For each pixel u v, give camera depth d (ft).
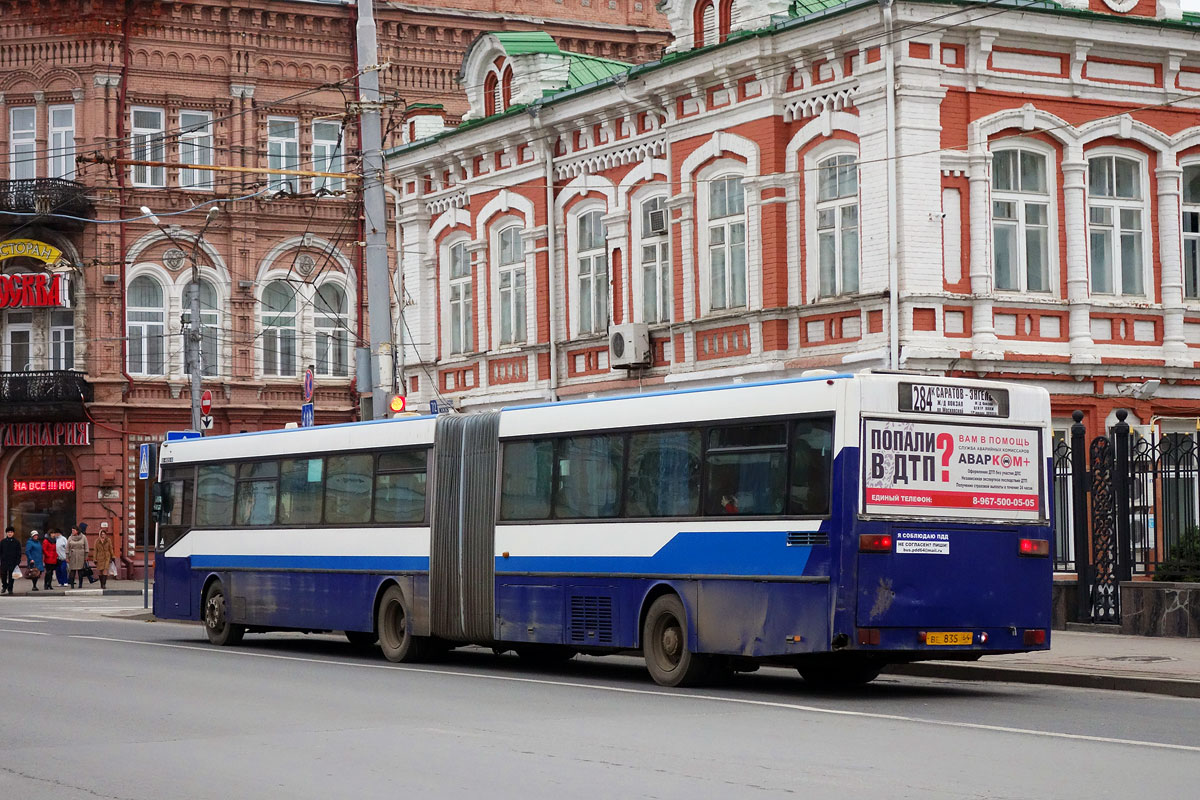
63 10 189.67
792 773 43.32
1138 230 108.68
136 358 192.24
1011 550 65.10
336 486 90.89
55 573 192.24
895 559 62.54
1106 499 87.25
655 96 119.34
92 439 189.57
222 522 100.32
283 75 197.77
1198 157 110.93
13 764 47.47
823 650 62.08
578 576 74.18
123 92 190.60
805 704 61.05
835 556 62.03
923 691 67.00
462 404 141.28
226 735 52.95
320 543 91.45
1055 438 104.12
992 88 102.83
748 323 111.14
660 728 53.42
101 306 189.47
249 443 98.84
